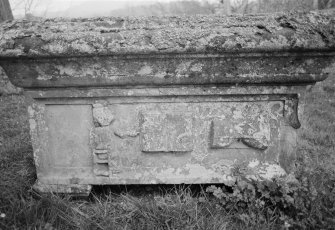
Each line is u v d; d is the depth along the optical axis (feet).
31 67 6.77
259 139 7.62
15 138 11.43
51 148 7.79
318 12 6.95
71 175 7.89
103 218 7.29
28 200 7.73
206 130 7.63
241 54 6.55
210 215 7.45
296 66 6.85
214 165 7.88
